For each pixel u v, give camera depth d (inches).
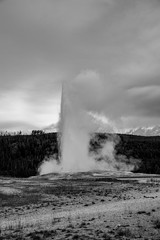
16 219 1052.5
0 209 1249.4
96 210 1146.7
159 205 1147.9
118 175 2861.7
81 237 725.9
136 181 2257.6
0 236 772.6
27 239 734.5
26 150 6446.9
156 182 2186.3
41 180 2411.4
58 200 1445.6
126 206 1186.0
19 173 5177.2
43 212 1167.0
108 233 763.4
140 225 838.5
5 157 6053.2
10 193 1622.8
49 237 741.9
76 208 1228.5
